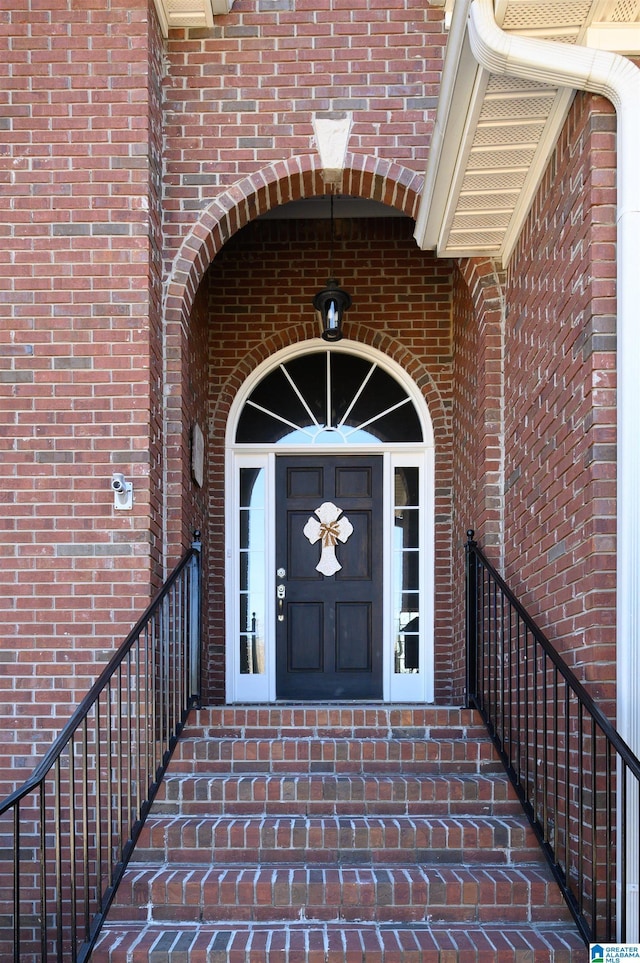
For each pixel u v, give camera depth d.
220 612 6.57
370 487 6.83
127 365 4.65
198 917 3.59
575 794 3.54
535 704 3.80
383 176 5.09
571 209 3.71
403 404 6.84
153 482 4.72
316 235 6.82
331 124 5.10
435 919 3.58
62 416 4.63
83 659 4.51
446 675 6.53
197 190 5.09
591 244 3.42
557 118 3.80
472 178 4.26
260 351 6.77
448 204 4.51
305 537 6.79
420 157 5.09
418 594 6.73
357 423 6.84
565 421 3.77
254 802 4.14
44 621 4.54
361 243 6.81
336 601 6.73
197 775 4.32
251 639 6.69
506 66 3.38
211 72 5.13
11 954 4.12
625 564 3.25
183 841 3.90
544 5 3.29
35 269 4.68
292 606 6.73
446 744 4.38
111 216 4.70
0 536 4.59
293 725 4.62
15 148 4.73
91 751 4.43
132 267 4.68
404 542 6.79
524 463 4.56
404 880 3.62
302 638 6.70
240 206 5.12
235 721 4.63
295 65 5.14
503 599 4.67
